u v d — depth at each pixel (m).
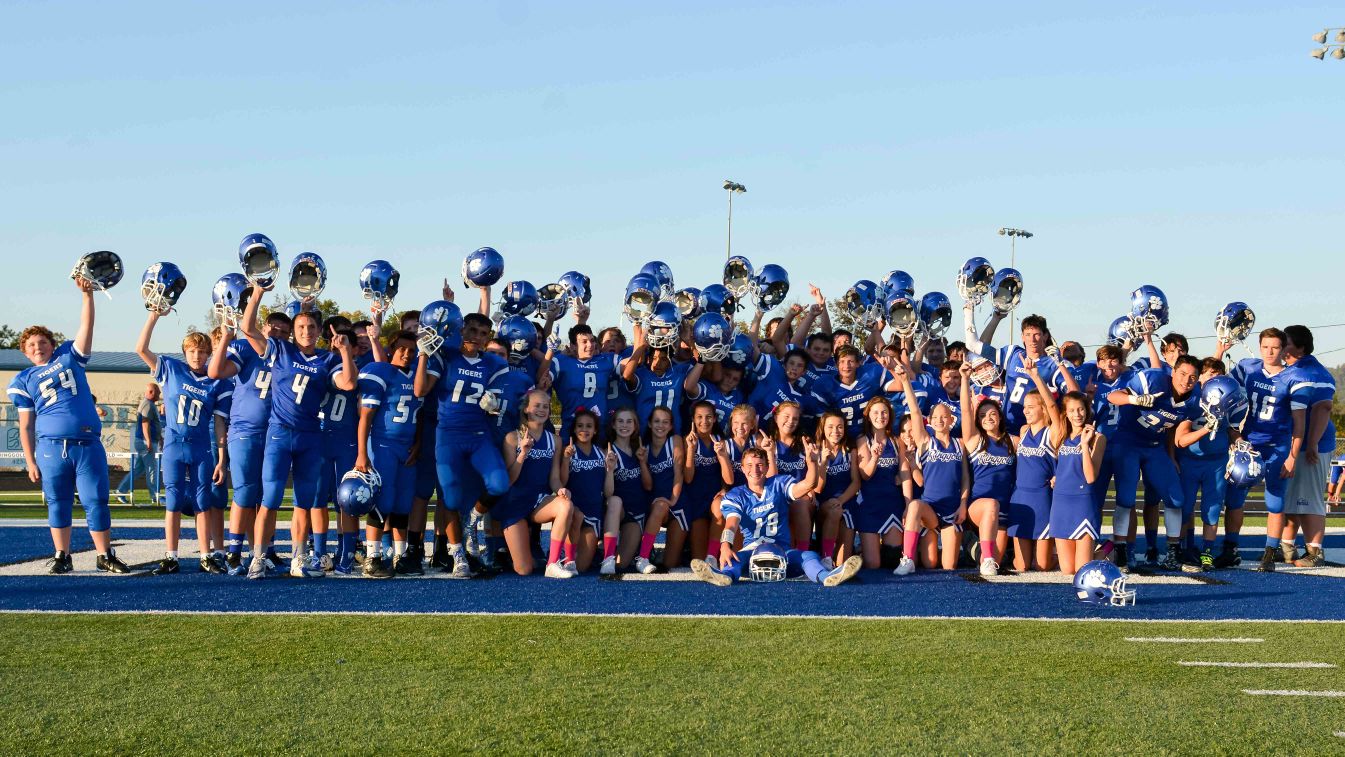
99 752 4.19
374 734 4.41
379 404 8.52
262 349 8.70
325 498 8.83
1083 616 7.09
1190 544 9.84
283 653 5.83
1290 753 4.23
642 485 9.27
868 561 9.44
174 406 8.90
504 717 4.64
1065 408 9.07
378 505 8.62
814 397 10.26
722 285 10.49
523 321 9.59
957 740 4.37
